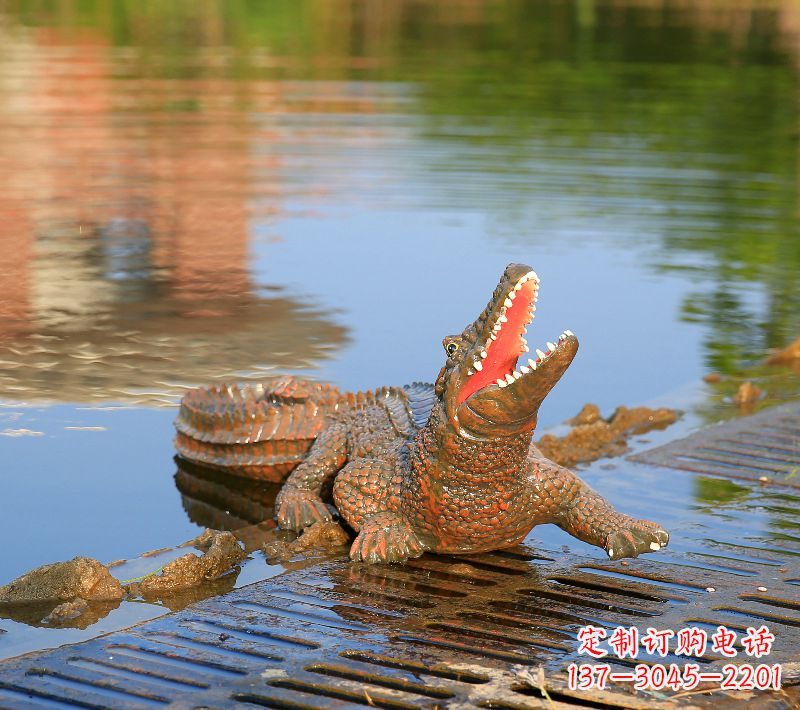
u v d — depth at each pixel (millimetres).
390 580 5496
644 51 26219
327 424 6879
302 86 21078
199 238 12422
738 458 7133
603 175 15164
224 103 19438
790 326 10000
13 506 6586
